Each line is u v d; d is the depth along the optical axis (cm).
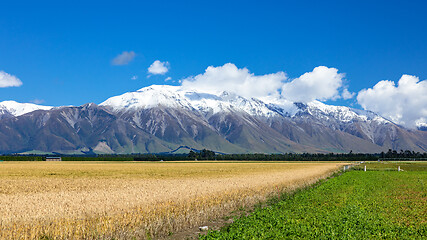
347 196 3186
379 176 6056
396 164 13100
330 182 4688
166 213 2170
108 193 3125
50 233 1725
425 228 1947
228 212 2522
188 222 2125
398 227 1936
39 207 2286
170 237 1891
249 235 1755
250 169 8975
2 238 1617
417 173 7050
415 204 2797
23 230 1716
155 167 10400
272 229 1862
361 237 1731
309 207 2544
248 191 3297
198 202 2533
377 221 2041
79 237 1708
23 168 9294
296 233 1778
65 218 1959
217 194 2997
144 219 2014
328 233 1759
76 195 2983
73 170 8462
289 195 3325
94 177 6025
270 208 2528
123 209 2231
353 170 8381
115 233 1789
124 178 5747
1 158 17200
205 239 1747
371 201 2892
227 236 1752
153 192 3158
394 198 3147
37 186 4256
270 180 4691
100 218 1931
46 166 10744
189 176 6206
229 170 8481
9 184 4544
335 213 2258
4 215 2020
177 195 2914
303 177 5328
